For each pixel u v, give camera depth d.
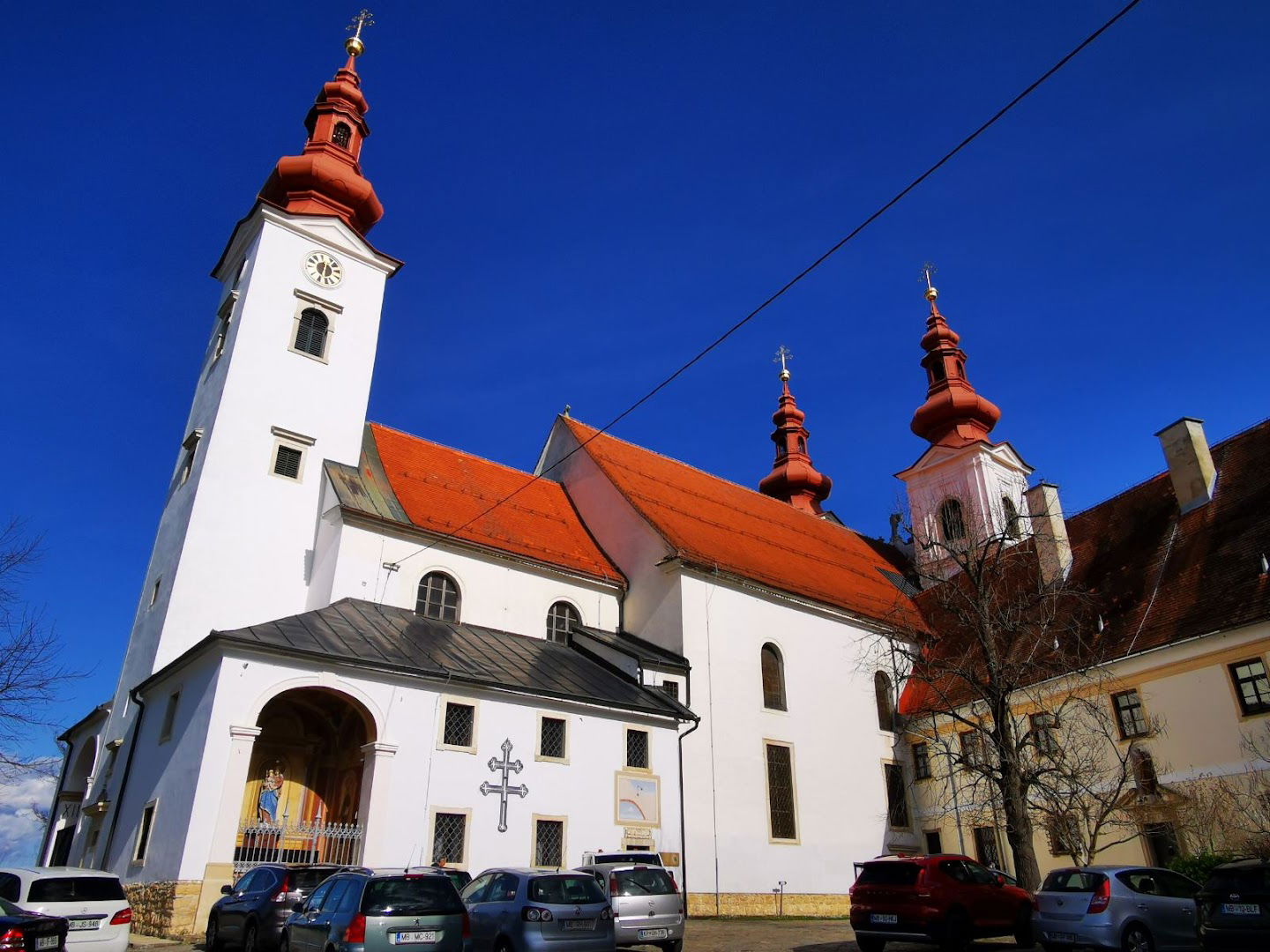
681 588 30.16
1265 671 23.38
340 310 33.09
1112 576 30.55
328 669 20.86
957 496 47.84
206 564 27.12
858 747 32.72
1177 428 30.66
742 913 26.69
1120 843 22.98
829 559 40.75
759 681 30.81
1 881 14.89
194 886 18.02
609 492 34.91
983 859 30.50
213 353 32.75
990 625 22.52
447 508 31.06
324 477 29.89
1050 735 24.05
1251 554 25.91
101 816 24.47
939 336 52.16
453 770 21.58
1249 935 12.27
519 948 12.80
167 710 22.17
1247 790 22.75
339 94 37.50
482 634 27.44
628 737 25.44
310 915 12.60
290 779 23.42
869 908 16.73
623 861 17.62
